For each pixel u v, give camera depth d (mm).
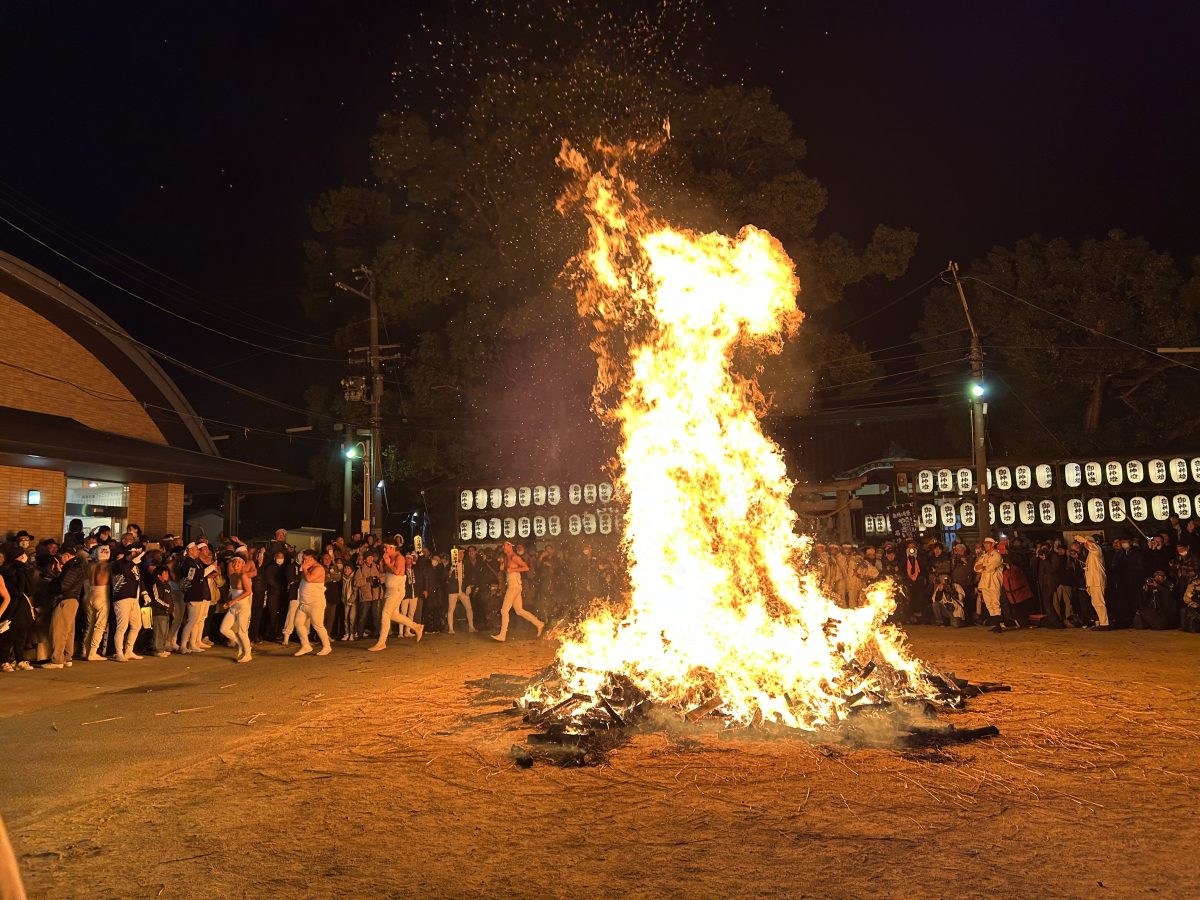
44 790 6473
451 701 9852
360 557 18125
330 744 7738
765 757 7035
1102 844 4953
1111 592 17906
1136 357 27156
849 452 32406
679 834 5262
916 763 6777
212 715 9328
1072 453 28000
